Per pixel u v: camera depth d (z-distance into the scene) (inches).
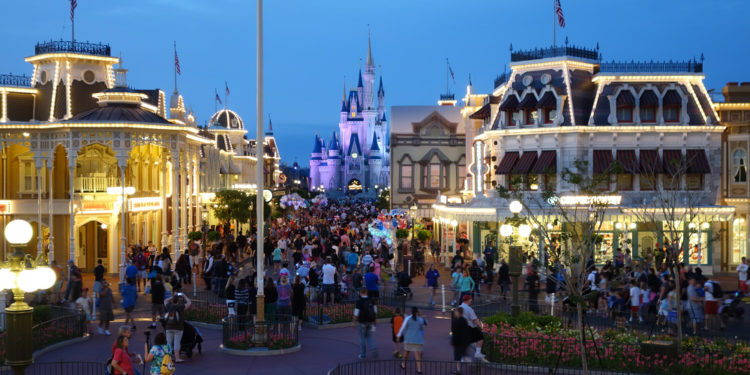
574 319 1019.3
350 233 2070.6
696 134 1720.0
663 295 997.2
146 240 1942.7
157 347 669.3
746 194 1722.4
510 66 1839.3
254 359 852.0
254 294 1026.7
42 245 1724.9
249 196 2315.5
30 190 1798.7
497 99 2095.2
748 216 1706.4
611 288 1084.5
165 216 1814.7
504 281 1326.3
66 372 789.2
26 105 1792.6
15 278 516.7
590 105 1771.7
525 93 1790.1
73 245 1589.6
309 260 1449.3
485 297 1253.7
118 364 638.5
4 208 1690.5
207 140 2185.0
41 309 965.2
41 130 1652.3
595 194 868.6
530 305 1101.7
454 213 1738.4
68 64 1808.6
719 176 1722.4
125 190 1685.5
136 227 1888.5
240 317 932.0
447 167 2763.3
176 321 832.9
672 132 1715.1
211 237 1959.9
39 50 1828.2
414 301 1286.9
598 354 778.8
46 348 887.7
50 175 1660.9
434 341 952.9
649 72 1749.5
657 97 1720.0
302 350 901.2
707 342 845.2
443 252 1978.3
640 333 930.1
